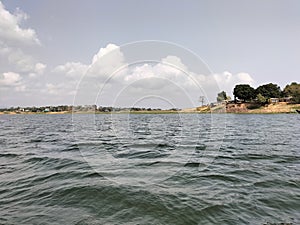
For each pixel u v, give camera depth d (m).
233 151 11.56
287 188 6.40
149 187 6.31
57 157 10.08
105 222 4.64
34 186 6.64
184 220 4.75
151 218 4.82
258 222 4.66
